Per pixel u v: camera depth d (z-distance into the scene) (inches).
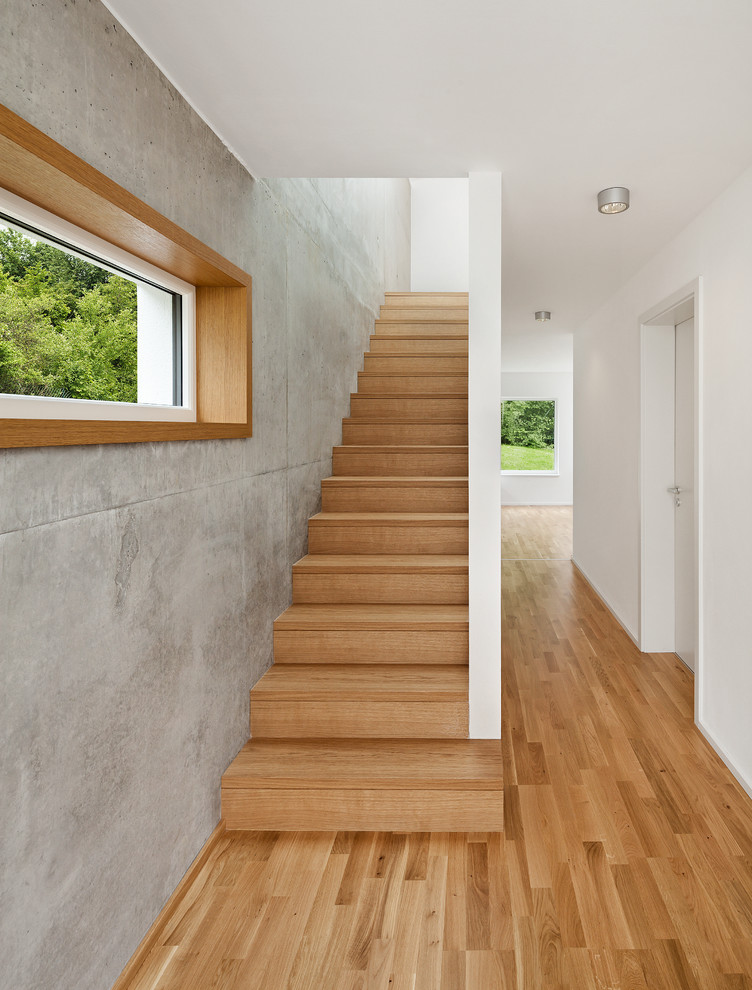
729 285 108.0
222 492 95.2
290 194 129.1
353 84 77.4
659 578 168.2
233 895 82.0
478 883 83.3
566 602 219.8
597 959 71.0
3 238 58.8
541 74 74.7
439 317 243.8
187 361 95.2
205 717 89.9
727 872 84.4
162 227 69.9
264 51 71.0
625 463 187.5
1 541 50.1
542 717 130.9
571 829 94.2
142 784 72.6
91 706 62.5
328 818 95.2
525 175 103.0
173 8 64.1
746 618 102.8
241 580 103.4
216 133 90.7
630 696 140.8
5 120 46.5
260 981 69.1
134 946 71.1
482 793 93.4
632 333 175.6
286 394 127.3
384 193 257.1
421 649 118.6
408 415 186.4
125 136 67.3
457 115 84.4
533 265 159.8
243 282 96.7
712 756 114.3
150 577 74.0
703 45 69.1
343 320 179.8
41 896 55.5
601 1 62.2
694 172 101.9
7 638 50.9
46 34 54.6
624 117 84.7
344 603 130.6
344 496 154.6
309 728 107.5
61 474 57.4
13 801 51.8
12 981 52.1
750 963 70.1
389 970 70.2
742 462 104.0
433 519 140.7
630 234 133.9
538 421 486.0
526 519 418.9
